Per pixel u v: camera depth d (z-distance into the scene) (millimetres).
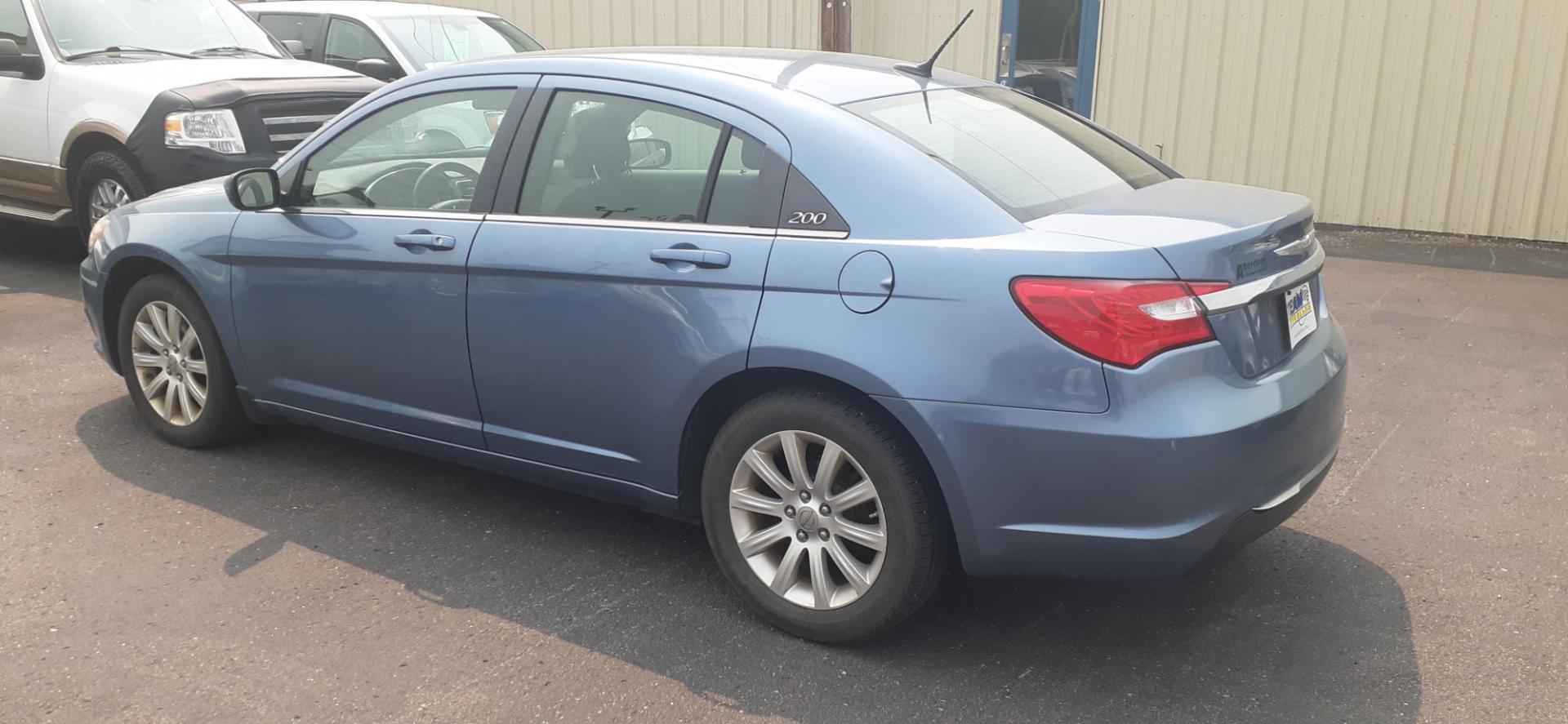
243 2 10312
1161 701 3080
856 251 3078
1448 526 4117
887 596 3168
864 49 11062
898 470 3076
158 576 3684
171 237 4480
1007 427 2898
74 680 3111
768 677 3188
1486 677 3172
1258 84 9562
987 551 3031
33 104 7367
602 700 3070
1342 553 3916
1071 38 10195
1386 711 3023
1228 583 3717
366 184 4051
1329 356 3352
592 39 12156
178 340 4637
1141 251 2850
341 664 3221
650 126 3496
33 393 5309
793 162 3244
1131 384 2809
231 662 3215
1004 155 3416
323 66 8117
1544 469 4613
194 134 6852
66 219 7430
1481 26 8734
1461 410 5316
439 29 9711
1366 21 9078
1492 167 8953
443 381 3875
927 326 2967
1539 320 6836
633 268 3373
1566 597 3600
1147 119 10055
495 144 3762
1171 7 9734
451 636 3377
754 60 3762
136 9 7926
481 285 3684
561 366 3572
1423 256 8562
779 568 3354
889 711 3033
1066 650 3334
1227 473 2877
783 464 3385
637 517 4219
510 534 4051
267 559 3818
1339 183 9484
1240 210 3262
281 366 4305
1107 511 2885
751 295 3197
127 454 4656
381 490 4395
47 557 3787
